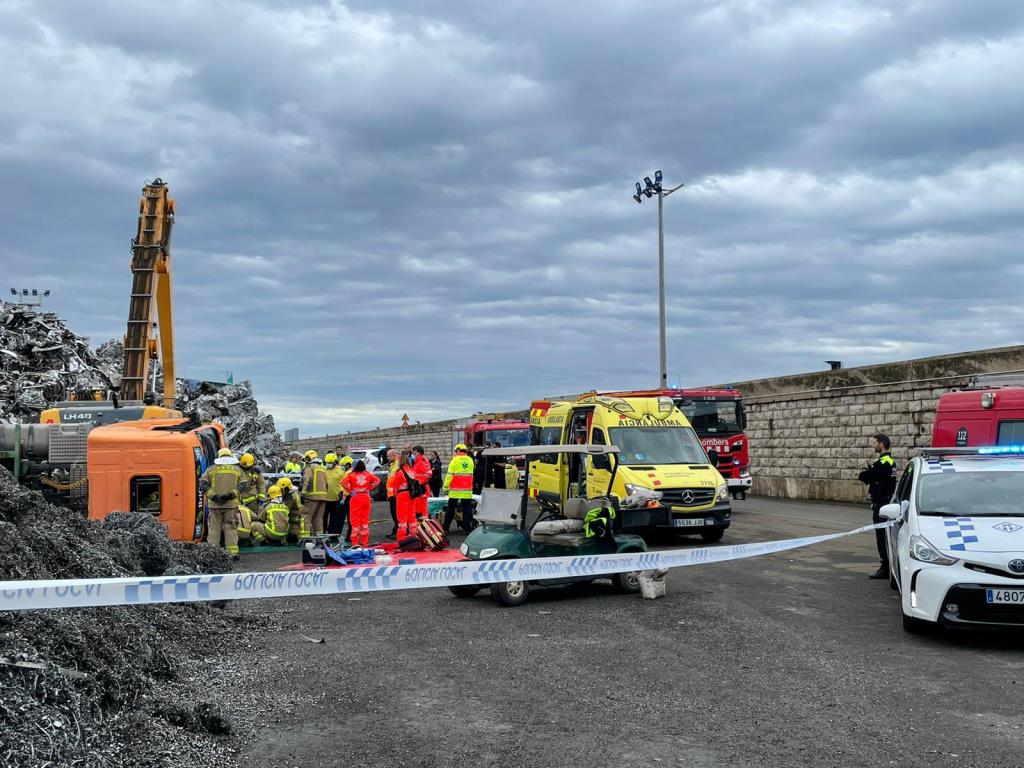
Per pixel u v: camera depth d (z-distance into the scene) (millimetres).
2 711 4676
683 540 16906
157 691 6062
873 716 5844
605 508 10945
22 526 7543
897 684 6625
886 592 10789
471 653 7871
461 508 18859
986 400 14734
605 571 8148
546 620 9367
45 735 4648
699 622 9086
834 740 5375
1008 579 7430
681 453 16953
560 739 5496
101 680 5570
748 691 6484
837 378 27766
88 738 4887
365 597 11055
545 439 20188
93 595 5270
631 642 8203
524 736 5566
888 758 5051
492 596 10672
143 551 9789
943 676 6844
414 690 6668
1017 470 9008
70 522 8812
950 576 7637
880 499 11820
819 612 9547
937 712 5918
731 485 24188
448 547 15891
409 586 6664
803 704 6141
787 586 11344
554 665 7367
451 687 6746
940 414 15766
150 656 6586
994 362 22031
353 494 16672
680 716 5918
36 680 5074
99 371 33406
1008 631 8453
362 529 16688
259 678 7055
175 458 16359
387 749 5371
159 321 27422
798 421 29656
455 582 7090
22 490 8125
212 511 15820
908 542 8281
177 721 5602
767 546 9117
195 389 37156
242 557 16188
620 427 16984
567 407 18672
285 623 9375
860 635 8352
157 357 28625
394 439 71625
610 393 22000
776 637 8297
